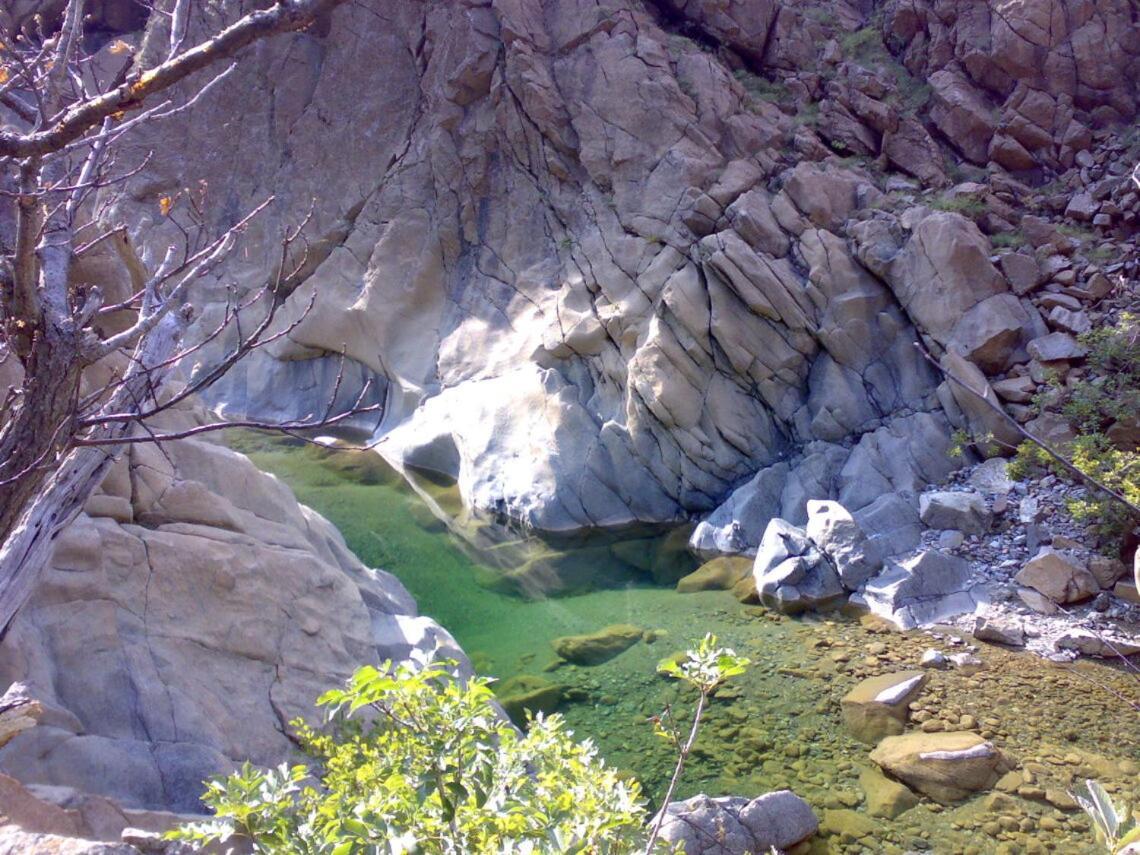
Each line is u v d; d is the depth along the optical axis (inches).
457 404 483.2
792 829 210.7
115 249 259.6
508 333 494.9
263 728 210.2
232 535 243.3
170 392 261.3
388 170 568.4
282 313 574.6
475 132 528.7
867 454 391.2
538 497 420.2
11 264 115.2
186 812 177.6
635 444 425.4
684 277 429.4
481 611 344.2
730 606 339.6
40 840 100.4
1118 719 259.1
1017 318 400.5
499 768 105.3
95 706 189.2
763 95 505.4
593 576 374.9
